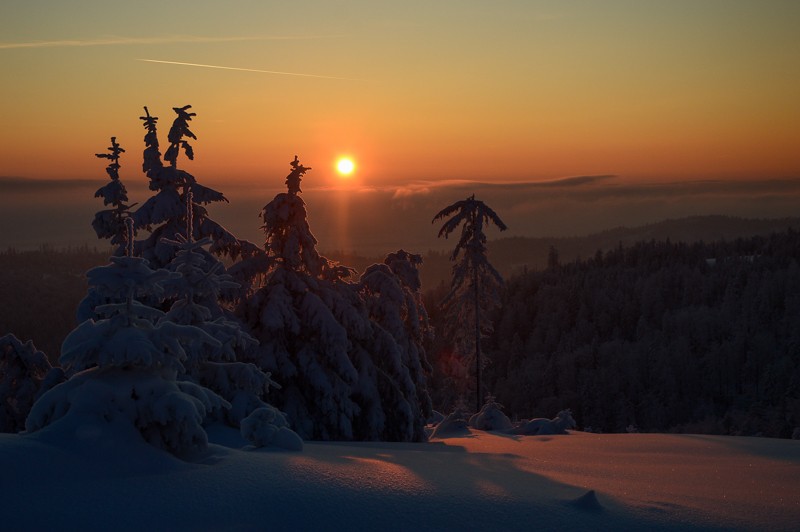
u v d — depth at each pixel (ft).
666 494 26.14
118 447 24.29
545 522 21.29
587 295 564.71
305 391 68.85
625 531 20.89
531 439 59.98
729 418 327.06
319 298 70.49
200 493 21.94
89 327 26.81
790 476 31.96
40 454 22.90
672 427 369.91
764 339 433.89
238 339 45.42
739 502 24.94
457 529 20.47
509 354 494.59
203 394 28.86
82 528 19.29
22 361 71.82
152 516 20.22
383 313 83.66
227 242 71.67
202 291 44.19
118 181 73.87
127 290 27.17
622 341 481.87
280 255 72.90
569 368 418.51
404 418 73.97
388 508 21.67
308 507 21.27
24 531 18.92
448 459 34.47
